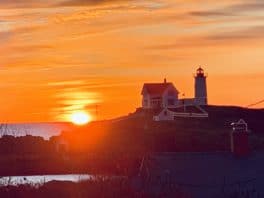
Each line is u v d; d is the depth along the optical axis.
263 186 70.50
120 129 190.12
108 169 109.50
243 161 74.56
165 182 69.25
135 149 166.62
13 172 134.25
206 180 71.12
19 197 65.56
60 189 67.19
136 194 64.75
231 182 70.81
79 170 136.88
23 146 162.88
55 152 165.88
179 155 75.25
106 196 64.94
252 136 159.75
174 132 176.50
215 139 168.00
